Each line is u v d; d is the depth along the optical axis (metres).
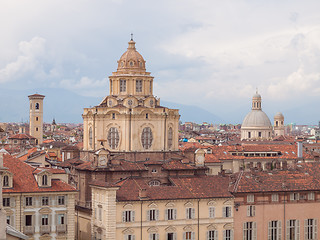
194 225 140.00
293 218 149.25
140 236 135.25
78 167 160.50
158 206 137.00
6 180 123.81
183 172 166.12
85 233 147.88
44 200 127.31
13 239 52.50
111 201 132.88
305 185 151.00
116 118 169.75
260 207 146.00
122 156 166.50
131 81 177.12
